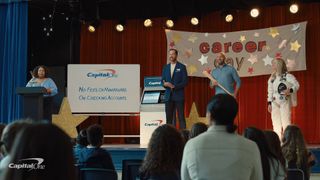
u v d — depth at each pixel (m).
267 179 2.90
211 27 9.71
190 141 2.35
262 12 9.41
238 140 2.27
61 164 1.31
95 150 3.91
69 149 1.34
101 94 7.93
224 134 2.29
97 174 3.64
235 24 9.55
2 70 8.48
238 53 9.41
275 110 7.28
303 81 9.12
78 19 9.46
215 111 2.30
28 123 1.37
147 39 9.99
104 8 9.84
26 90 5.39
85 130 4.22
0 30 8.54
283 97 7.14
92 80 7.96
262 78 9.45
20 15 8.49
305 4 9.12
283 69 7.25
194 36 9.62
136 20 10.02
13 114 8.34
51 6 9.66
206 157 2.24
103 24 10.06
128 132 9.95
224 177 2.21
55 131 1.33
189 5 9.54
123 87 7.92
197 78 9.75
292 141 3.91
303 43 9.00
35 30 10.05
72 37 10.02
